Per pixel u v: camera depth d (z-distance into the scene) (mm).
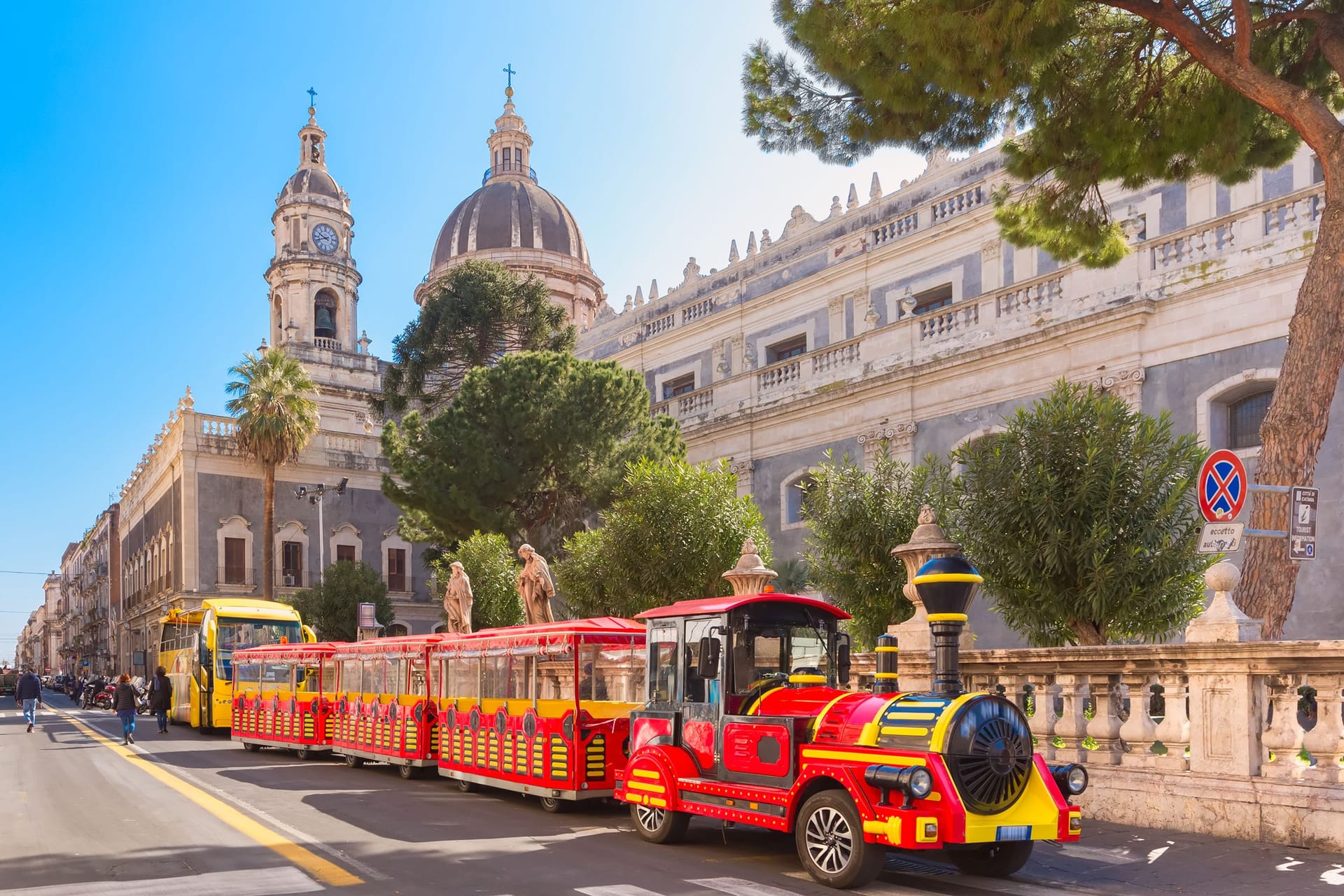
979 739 7805
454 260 68188
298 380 44750
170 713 31703
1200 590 12867
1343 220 11602
